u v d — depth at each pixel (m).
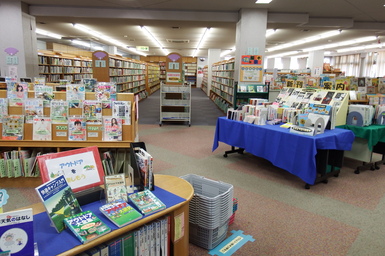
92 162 1.91
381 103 4.75
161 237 1.78
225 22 8.34
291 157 3.57
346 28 9.74
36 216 1.66
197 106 12.97
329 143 3.54
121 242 1.59
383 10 7.86
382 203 3.25
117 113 3.41
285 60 27.59
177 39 13.91
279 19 8.14
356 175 4.21
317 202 3.25
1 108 3.41
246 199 3.30
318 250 2.34
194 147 5.71
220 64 13.19
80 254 1.45
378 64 18.56
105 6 7.82
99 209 1.68
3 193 1.45
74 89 3.44
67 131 3.45
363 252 2.32
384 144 4.62
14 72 7.43
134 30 11.16
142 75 17.67
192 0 6.94
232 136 4.68
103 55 8.91
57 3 7.53
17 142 3.43
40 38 14.12
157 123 8.45
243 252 2.30
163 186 2.08
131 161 2.04
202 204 2.25
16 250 1.26
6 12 7.24
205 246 2.33
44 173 1.70
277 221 2.80
